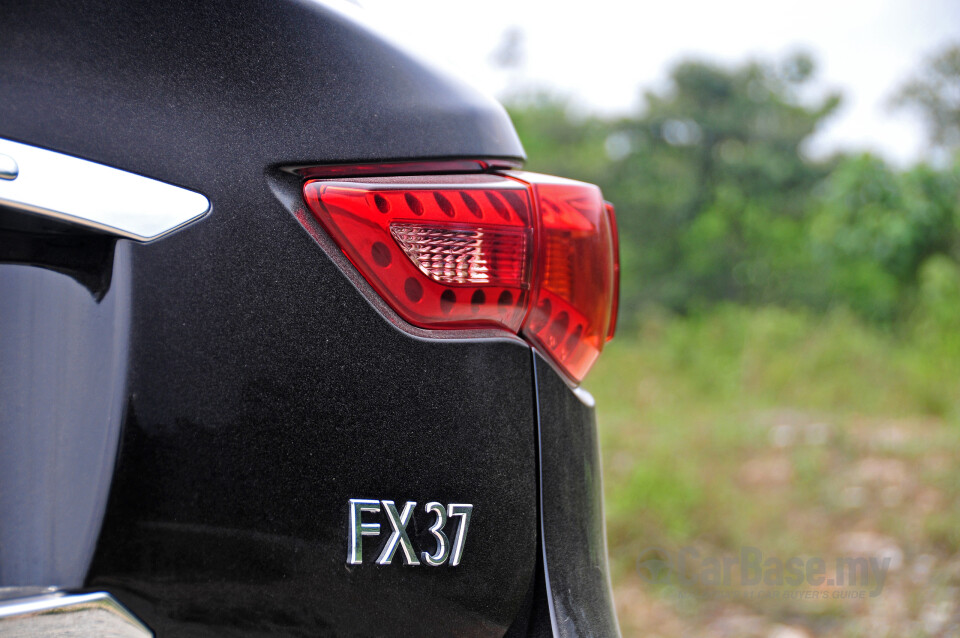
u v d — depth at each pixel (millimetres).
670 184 22688
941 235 10727
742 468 4445
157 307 672
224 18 742
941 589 2900
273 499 699
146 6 705
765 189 22156
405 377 770
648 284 20969
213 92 726
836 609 2844
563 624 845
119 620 641
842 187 11781
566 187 907
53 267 657
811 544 3402
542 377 869
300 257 735
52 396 641
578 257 902
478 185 839
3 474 625
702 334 7586
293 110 762
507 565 820
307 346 727
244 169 726
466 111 893
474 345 812
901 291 10516
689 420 5531
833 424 5160
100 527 637
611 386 6797
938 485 3891
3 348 637
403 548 757
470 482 795
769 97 23609
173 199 689
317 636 719
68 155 657
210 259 697
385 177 804
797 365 6699
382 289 775
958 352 6555
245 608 687
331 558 723
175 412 668
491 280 824
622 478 4094
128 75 690
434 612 776
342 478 731
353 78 807
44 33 662
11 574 617
